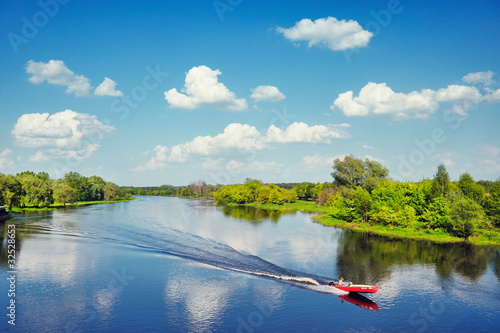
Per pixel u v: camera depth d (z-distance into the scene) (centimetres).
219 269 5069
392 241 7325
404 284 4581
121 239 7094
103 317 3509
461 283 4638
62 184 16412
